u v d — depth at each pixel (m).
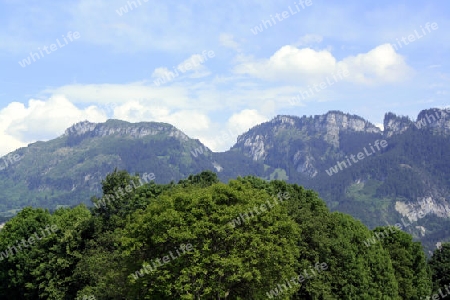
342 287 62.28
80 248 66.94
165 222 46.12
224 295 46.88
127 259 48.25
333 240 64.00
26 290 75.44
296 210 65.38
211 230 45.47
